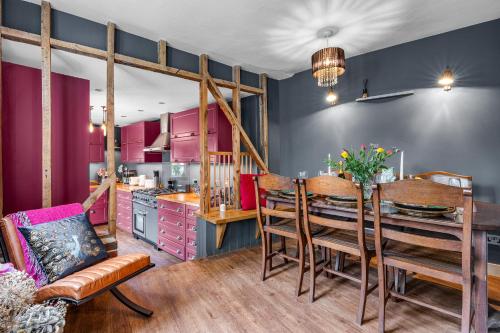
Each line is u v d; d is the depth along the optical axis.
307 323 1.76
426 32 2.74
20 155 2.30
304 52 3.20
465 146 2.63
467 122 2.61
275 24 2.54
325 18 2.45
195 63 3.18
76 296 1.46
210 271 2.60
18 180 2.29
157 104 4.72
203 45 2.97
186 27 2.58
